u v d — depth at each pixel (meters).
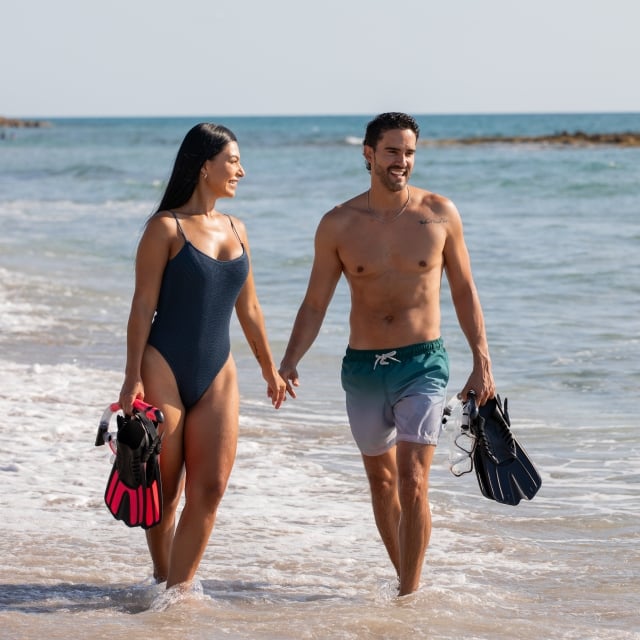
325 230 9.55
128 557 10.16
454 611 8.71
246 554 10.35
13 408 16.06
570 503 12.12
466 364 19.45
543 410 16.45
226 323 9.09
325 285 9.70
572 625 8.45
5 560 10.01
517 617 8.69
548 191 67.94
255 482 12.73
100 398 16.91
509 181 76.38
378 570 9.94
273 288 29.31
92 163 125.25
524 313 24.86
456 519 11.56
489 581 9.72
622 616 8.72
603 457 13.96
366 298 9.37
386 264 9.27
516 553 10.49
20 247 40.31
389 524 9.63
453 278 9.62
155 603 8.81
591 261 33.22
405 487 8.92
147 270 8.84
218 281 8.91
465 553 10.49
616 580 9.66
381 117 9.38
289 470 13.23
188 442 8.96
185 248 8.83
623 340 21.55
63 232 46.59
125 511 8.66
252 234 44.19
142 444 8.46
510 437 9.44
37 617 8.55
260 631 8.23
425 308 9.34
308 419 15.91
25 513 11.39
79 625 8.34
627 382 18.06
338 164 116.44
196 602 8.82
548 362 19.70
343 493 12.34
